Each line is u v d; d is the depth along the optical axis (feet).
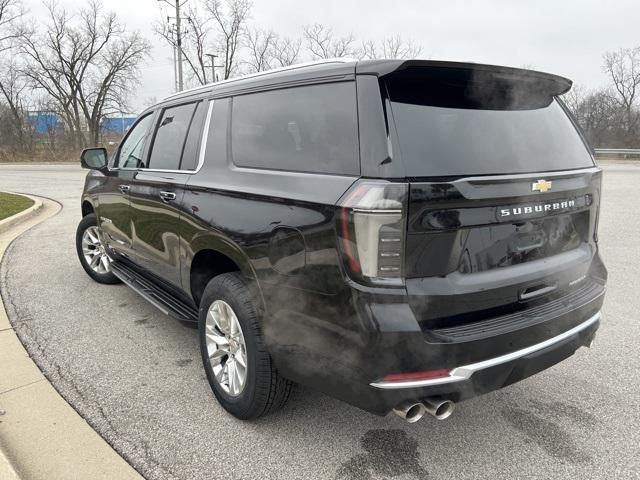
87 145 148.56
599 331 13.28
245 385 8.66
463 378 6.80
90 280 18.04
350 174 6.97
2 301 15.67
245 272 8.52
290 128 8.30
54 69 139.54
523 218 7.50
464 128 7.44
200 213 9.71
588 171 8.98
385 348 6.48
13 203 36.88
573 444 8.49
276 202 7.88
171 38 115.65
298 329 7.53
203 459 8.06
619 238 25.03
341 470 7.80
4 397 9.90
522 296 7.72
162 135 12.37
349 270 6.66
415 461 8.04
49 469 7.74
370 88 7.06
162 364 11.45
